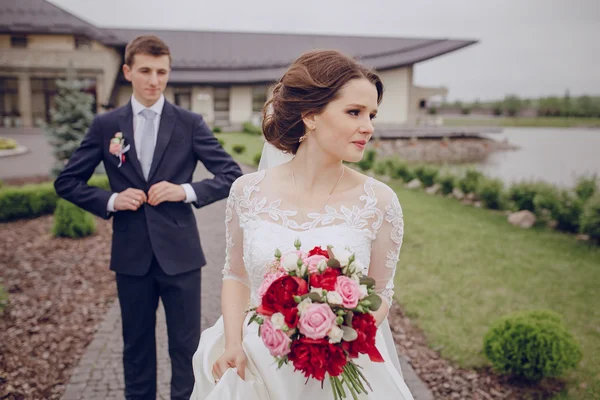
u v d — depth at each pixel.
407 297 5.55
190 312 2.89
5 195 9.11
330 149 1.69
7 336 4.42
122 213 2.84
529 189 10.01
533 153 29.66
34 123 28.59
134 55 2.77
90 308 5.07
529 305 5.43
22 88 27.84
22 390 3.54
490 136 39.19
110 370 3.77
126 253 2.81
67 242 7.64
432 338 4.55
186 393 2.88
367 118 1.65
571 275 6.50
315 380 1.68
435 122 33.88
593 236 8.26
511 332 3.78
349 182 1.82
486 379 3.85
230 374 1.71
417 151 29.20
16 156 18.61
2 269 6.32
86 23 27.69
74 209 7.93
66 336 4.43
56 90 28.38
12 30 26.41
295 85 1.68
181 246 2.85
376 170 16.31
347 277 1.47
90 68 27.16
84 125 12.12
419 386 3.72
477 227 9.02
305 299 1.42
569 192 9.53
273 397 1.71
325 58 1.70
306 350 1.40
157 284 2.89
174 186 2.80
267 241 1.73
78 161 2.87
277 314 1.43
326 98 1.63
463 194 12.35
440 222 9.29
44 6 27.53
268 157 2.25
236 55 31.55
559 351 3.64
